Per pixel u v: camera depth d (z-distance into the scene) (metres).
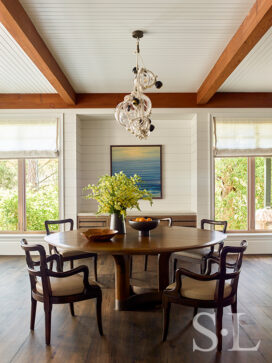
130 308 2.71
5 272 3.91
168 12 2.68
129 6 2.58
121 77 4.24
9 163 5.10
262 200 5.07
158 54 3.51
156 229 3.18
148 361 1.92
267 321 2.50
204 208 4.87
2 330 2.36
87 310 2.73
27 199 5.08
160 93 4.91
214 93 4.63
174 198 5.36
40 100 4.89
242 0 2.53
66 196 4.89
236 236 4.91
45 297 2.12
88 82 4.42
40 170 5.08
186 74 4.13
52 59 3.50
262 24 2.52
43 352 2.03
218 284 2.03
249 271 3.90
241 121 4.93
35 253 4.89
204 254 3.06
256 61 3.67
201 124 4.91
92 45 3.27
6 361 1.93
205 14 2.72
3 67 3.79
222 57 3.48
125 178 2.77
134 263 4.34
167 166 5.38
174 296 2.13
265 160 5.07
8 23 2.47
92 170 5.36
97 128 5.37
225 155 4.91
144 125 2.81
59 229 4.88
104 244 2.31
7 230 5.07
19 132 4.93
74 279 2.29
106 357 1.97
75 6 2.57
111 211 2.80
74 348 2.08
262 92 4.92
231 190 5.07
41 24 2.84
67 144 4.91
